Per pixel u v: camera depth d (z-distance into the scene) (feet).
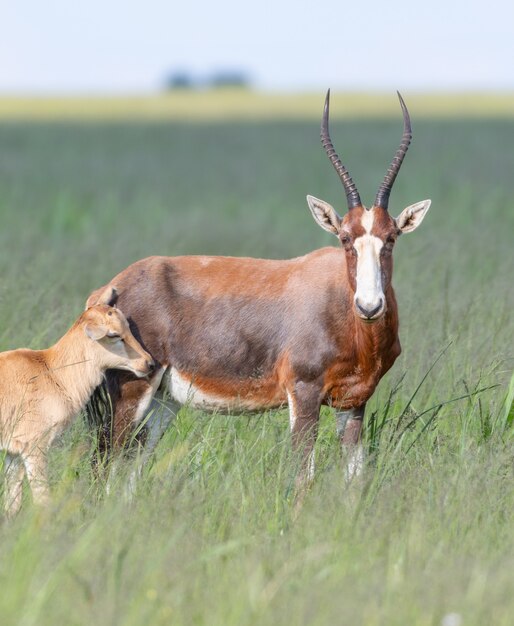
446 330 118.01
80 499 79.05
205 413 98.07
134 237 216.13
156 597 63.10
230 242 215.51
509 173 394.52
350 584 64.39
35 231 236.84
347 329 92.32
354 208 90.89
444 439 94.32
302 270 95.30
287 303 94.22
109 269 171.42
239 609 61.00
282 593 64.03
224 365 95.09
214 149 542.98
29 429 91.09
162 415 98.99
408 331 117.70
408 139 92.99
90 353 92.94
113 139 599.98
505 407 97.04
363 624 60.03
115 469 88.33
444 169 412.77
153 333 95.50
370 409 104.06
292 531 75.82
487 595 63.10
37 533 71.41
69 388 92.84
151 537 71.15
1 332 115.75
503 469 86.28
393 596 63.10
